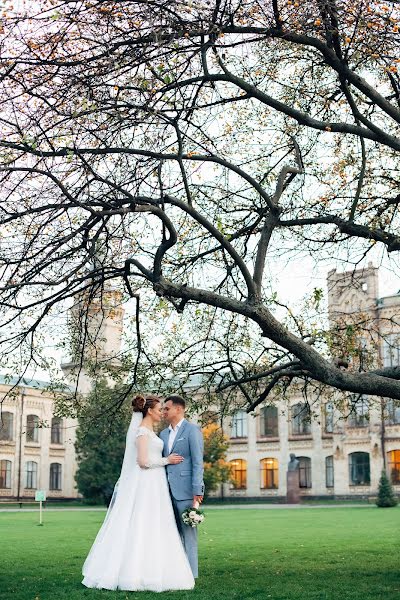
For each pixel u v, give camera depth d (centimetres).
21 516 3841
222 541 1961
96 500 6059
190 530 962
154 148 1179
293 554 1568
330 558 1471
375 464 6106
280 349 1502
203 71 1073
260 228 1363
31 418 7206
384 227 1344
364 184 1391
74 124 998
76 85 1002
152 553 916
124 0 966
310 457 6681
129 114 1067
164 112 1057
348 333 1342
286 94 1341
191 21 1007
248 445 7081
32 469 7181
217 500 7144
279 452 6875
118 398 1448
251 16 1067
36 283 969
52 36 978
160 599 838
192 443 967
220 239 1007
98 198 1055
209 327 1480
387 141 1127
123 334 1485
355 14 1038
